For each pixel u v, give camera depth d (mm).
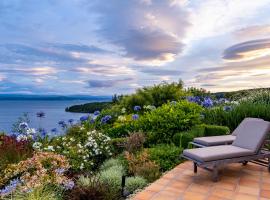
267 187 4770
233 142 5914
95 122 8820
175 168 5836
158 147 6754
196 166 5477
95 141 6773
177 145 7066
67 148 6391
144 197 4336
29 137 6590
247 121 6043
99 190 4086
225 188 4719
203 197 4340
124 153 6371
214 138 6320
